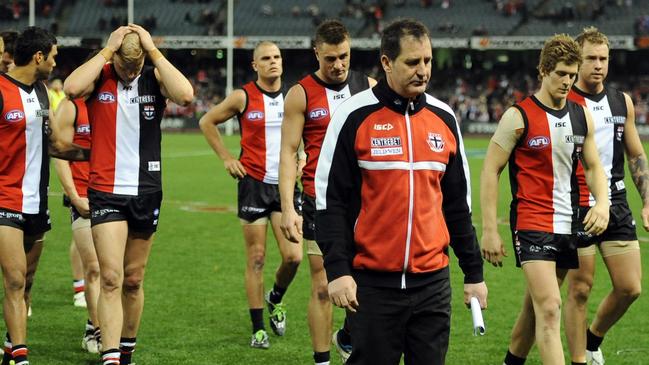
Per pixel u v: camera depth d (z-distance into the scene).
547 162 5.80
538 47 45.50
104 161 6.35
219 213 16.31
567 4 49.34
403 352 4.55
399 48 4.28
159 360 6.96
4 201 6.32
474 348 7.32
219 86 50.31
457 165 4.52
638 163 6.68
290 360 7.04
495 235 5.86
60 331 7.88
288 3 51.69
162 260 11.48
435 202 4.46
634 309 8.79
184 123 45.22
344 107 4.44
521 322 6.14
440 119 4.49
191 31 49.94
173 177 23.16
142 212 6.40
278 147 7.88
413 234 4.39
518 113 5.84
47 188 6.61
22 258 6.37
